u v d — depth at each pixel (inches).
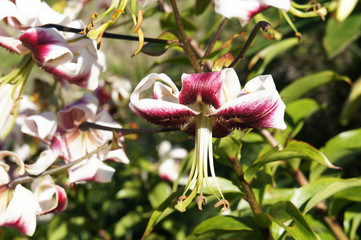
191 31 28.2
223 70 17.9
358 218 26.1
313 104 27.2
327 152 27.3
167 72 68.4
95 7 25.6
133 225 43.7
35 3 21.3
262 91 17.7
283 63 61.7
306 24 28.2
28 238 37.8
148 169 43.0
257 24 18.4
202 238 24.2
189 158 27.2
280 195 25.6
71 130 24.2
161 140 44.3
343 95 56.9
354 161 48.8
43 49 20.9
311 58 59.4
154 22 56.2
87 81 22.1
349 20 24.3
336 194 25.2
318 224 26.1
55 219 39.6
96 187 52.4
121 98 31.5
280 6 19.0
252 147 41.6
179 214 44.1
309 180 27.5
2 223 20.9
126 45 66.3
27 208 21.1
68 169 23.8
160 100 18.3
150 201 42.4
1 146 30.8
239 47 25.7
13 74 22.1
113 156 24.2
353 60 52.4
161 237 45.8
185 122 19.4
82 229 40.8
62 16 22.0
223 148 21.4
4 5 20.8
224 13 19.2
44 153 22.8
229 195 22.6
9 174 21.9
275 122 18.3
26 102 29.4
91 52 22.0
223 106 18.1
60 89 26.9
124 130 21.7
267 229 22.4
